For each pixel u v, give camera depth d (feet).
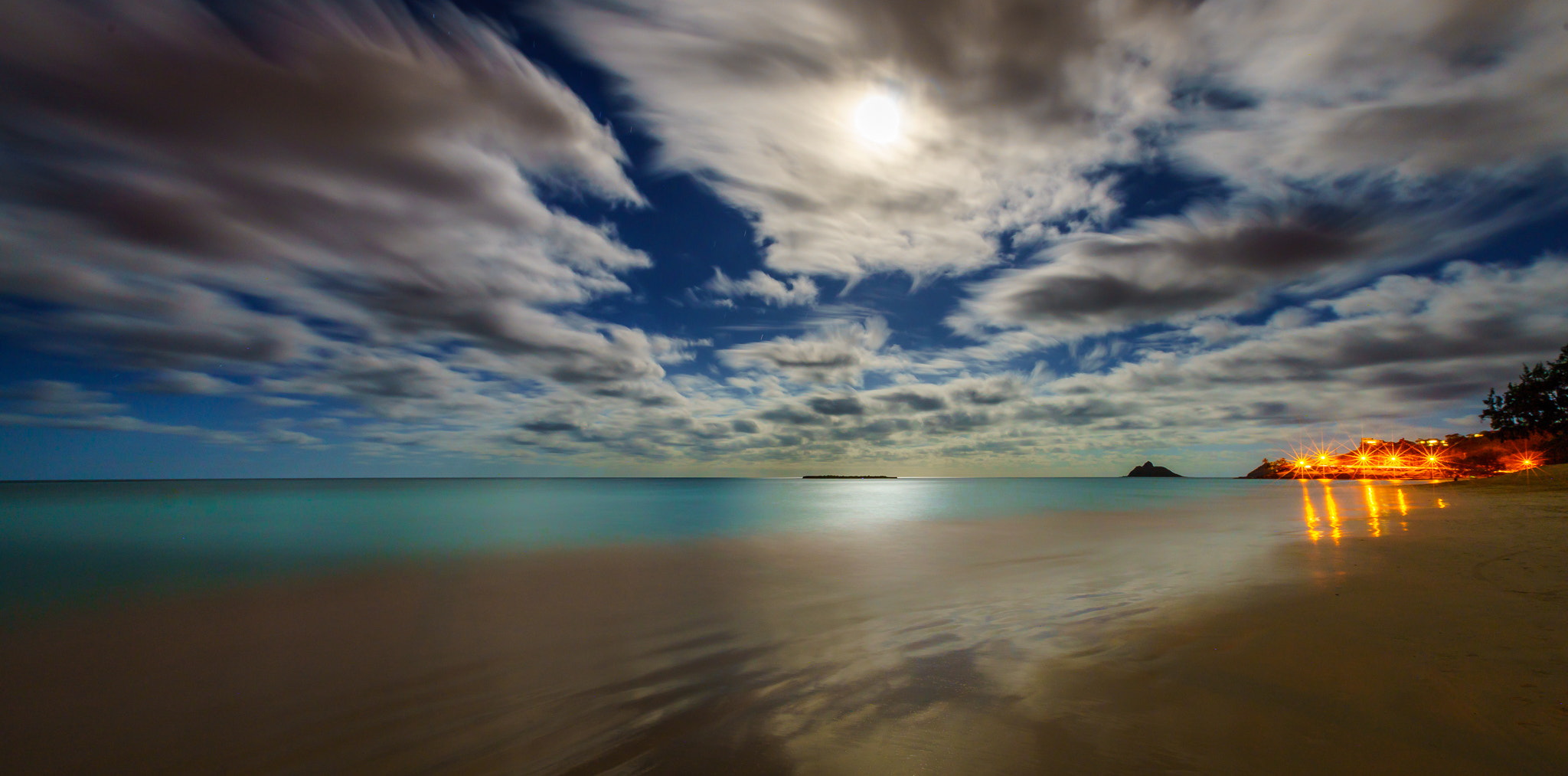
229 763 16.21
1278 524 77.25
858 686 19.31
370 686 21.66
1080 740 14.34
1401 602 26.48
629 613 32.07
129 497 266.36
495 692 20.66
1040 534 72.74
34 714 19.62
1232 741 13.84
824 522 96.12
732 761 14.46
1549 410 168.45
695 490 362.94
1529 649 19.19
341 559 54.80
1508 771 11.89
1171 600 29.96
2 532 89.71
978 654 22.11
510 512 132.16
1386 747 13.10
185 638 28.40
